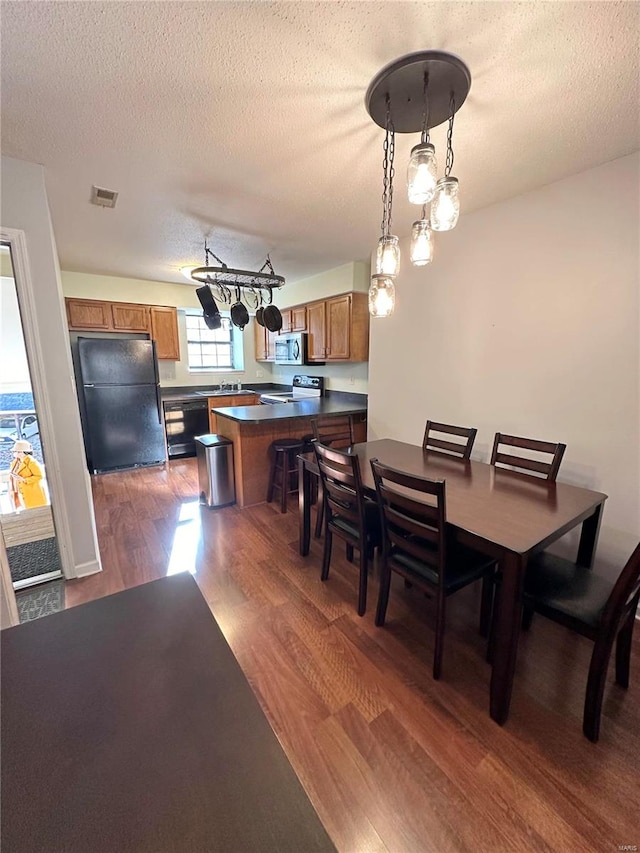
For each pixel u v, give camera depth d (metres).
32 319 1.97
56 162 1.90
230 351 6.30
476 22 1.13
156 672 0.70
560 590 1.47
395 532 1.85
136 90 1.40
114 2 1.05
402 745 1.32
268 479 3.59
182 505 3.51
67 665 0.71
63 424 2.13
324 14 1.10
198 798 0.50
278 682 1.57
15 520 2.91
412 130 1.54
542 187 2.24
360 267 3.96
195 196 2.32
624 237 1.95
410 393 3.31
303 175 2.06
